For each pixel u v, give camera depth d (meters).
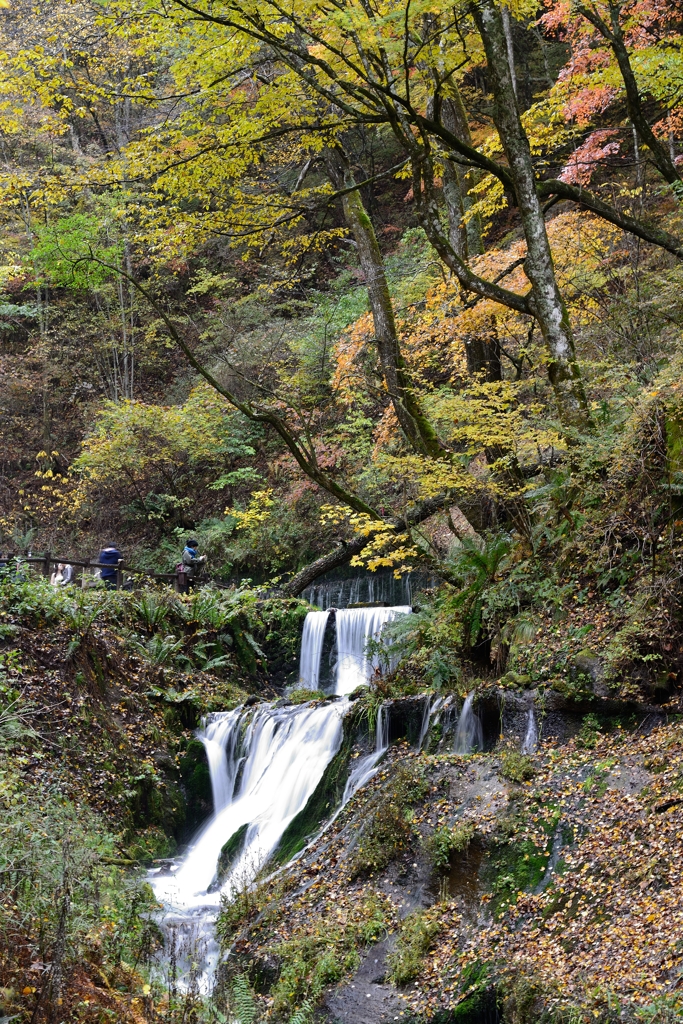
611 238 14.66
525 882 8.15
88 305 32.06
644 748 8.91
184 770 13.58
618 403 11.56
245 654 17.19
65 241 24.44
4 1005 5.34
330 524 22.23
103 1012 5.76
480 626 11.28
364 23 9.49
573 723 9.81
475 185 14.62
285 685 17.56
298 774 12.53
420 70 13.05
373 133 30.34
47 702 12.42
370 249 13.78
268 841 11.65
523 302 11.55
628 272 13.80
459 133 14.68
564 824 8.49
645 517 10.56
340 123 12.30
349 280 28.56
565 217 14.73
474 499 12.98
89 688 13.21
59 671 12.95
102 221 24.55
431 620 12.55
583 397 11.42
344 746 12.10
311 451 11.10
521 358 13.48
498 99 11.36
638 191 14.50
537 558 11.66
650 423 10.81
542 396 13.66
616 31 11.72
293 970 8.11
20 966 5.81
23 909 6.33
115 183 13.13
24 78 11.61
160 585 17.86
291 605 18.23
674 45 12.69
